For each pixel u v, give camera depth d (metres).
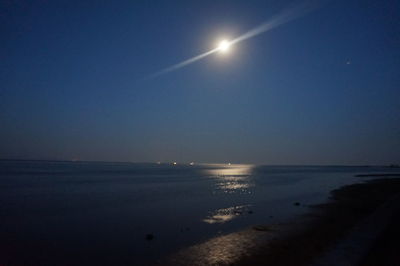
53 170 124.56
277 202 34.19
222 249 15.70
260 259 13.96
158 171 142.50
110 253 15.23
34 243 16.89
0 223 21.62
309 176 107.19
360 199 35.31
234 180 78.56
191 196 40.00
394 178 90.88
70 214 25.62
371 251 13.62
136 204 31.92
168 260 14.15
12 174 88.88
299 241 16.67
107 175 94.38
